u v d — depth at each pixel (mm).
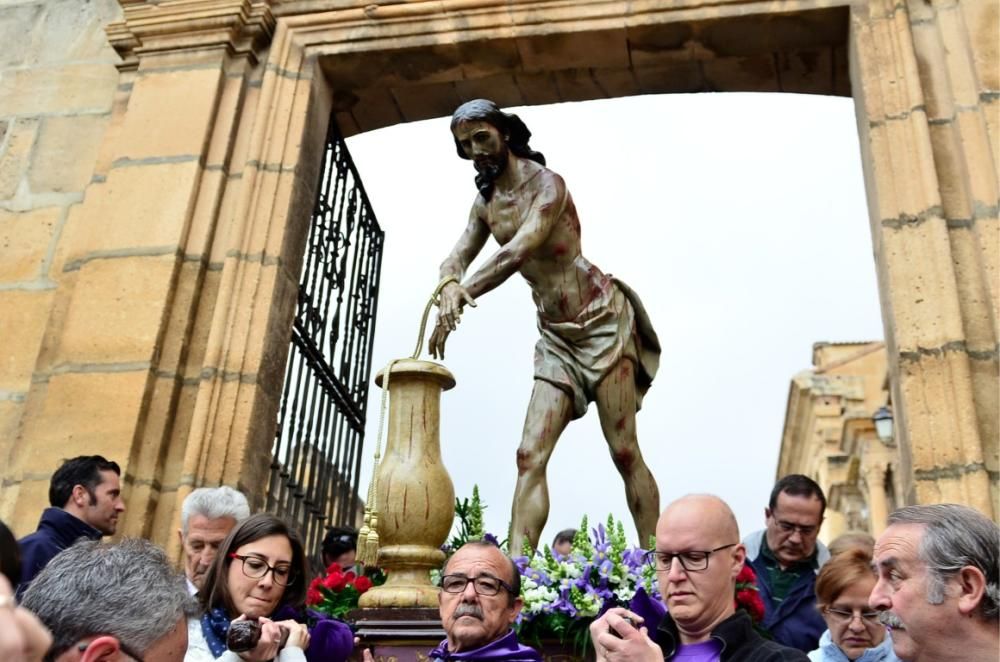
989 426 4590
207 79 6098
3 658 1212
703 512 2688
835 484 18531
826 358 20406
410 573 3752
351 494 6652
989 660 2143
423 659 3473
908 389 4691
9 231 6141
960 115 5164
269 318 5449
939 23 5445
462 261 4695
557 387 4535
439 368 4031
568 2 5941
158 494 5133
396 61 6156
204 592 2986
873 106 5332
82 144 6340
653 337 4848
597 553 3680
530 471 4383
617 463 4605
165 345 5449
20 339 5828
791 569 4250
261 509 5273
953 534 2217
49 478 5133
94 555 1906
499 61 6121
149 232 5688
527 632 3596
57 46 6727
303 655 2830
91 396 5305
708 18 5758
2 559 2039
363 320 6898
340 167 6656
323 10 6195
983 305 4824
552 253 4609
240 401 5250
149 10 6324
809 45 5867
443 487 3869
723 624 2564
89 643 1768
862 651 3236
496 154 4602
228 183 5883
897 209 5070
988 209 4922
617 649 2379
